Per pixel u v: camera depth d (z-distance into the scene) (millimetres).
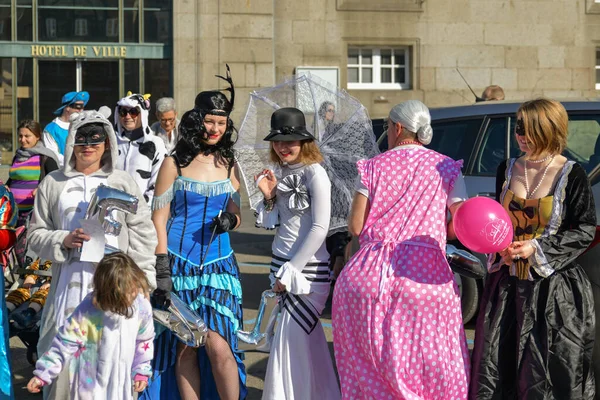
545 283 4832
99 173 5070
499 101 8539
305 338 5160
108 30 18828
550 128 4793
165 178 5305
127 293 4500
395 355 4633
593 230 4812
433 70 19719
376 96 19547
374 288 4684
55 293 4945
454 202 4781
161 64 19016
